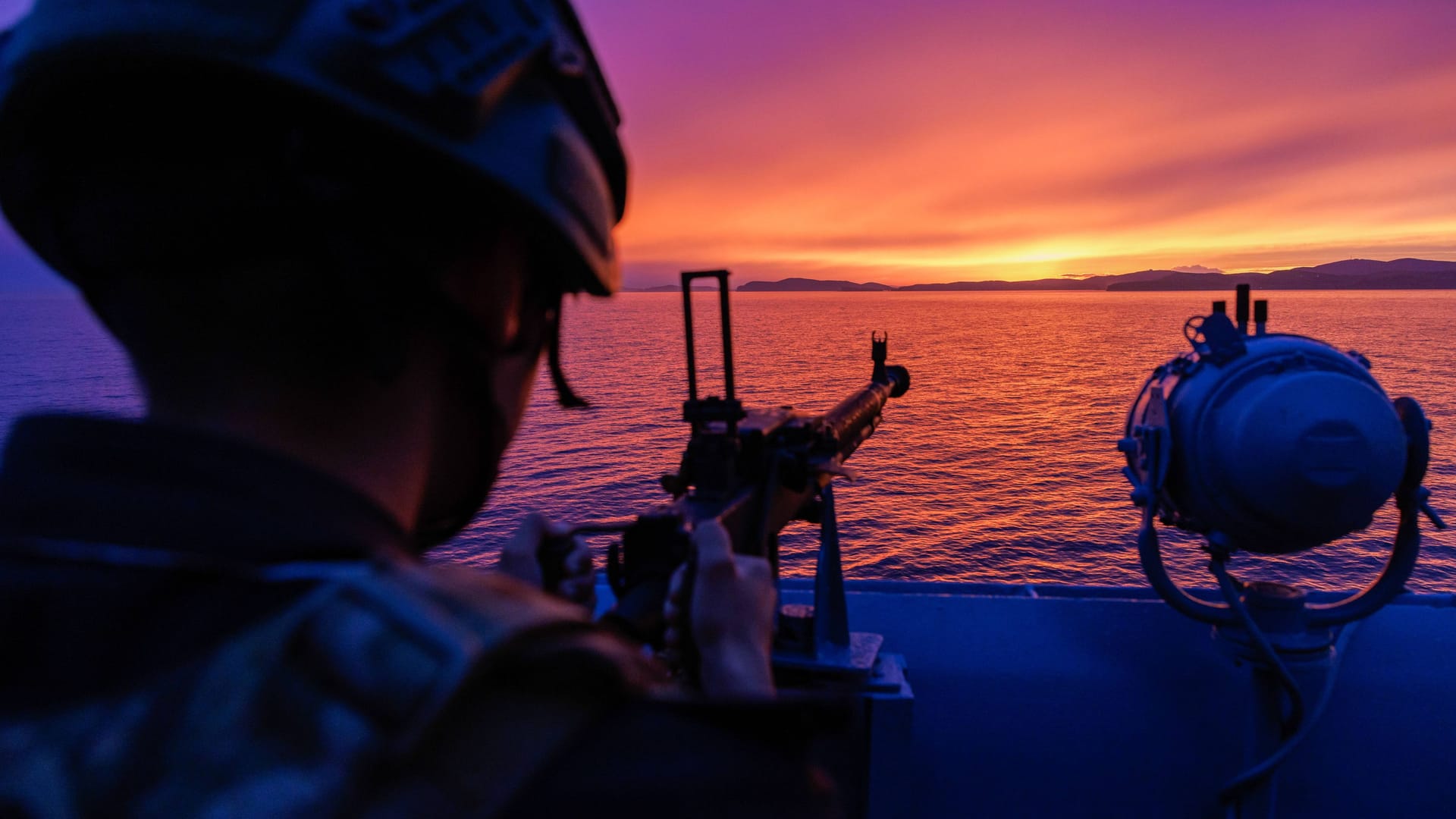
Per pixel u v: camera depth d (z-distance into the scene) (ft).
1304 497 6.98
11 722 1.27
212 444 1.39
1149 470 7.72
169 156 1.43
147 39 1.34
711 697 1.40
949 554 207.00
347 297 1.47
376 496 1.56
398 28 1.43
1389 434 7.07
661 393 430.61
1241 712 8.77
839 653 7.43
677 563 3.40
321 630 1.20
